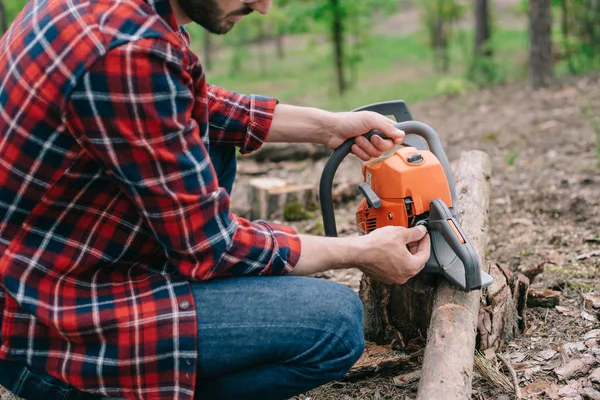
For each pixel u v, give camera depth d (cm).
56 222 154
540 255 317
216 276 165
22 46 148
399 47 2170
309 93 1346
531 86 841
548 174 451
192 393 159
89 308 155
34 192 150
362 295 245
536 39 830
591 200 382
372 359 233
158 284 161
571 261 304
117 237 159
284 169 541
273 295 164
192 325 158
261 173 535
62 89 141
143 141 145
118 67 141
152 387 158
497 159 516
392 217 204
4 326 157
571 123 592
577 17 1018
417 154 204
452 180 215
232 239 160
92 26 142
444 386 175
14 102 146
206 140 168
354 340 171
